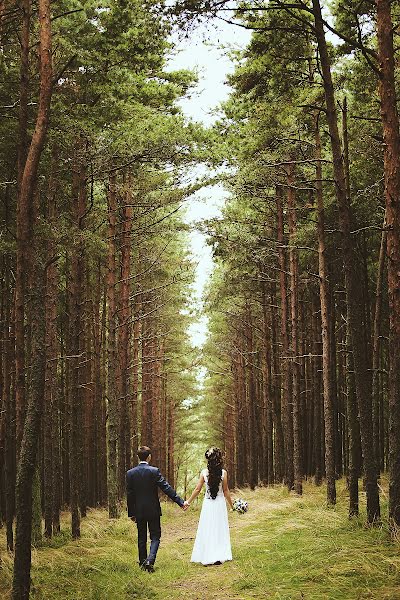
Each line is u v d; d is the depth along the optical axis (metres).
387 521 7.93
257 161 14.45
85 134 10.78
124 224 18.05
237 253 18.83
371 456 8.48
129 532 12.11
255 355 29.97
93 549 9.45
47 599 6.19
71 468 11.20
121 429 19.64
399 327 7.69
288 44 10.68
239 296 24.17
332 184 15.55
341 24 10.90
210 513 8.35
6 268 14.07
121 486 19.38
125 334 19.41
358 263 15.69
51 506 11.32
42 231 9.59
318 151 13.50
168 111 14.29
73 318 12.82
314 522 9.90
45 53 6.12
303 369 23.09
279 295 24.58
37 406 5.53
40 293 5.83
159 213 19.45
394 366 7.68
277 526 10.66
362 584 5.73
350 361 10.88
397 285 7.72
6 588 6.62
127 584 6.84
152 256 21.23
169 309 27.50
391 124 7.90
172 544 10.95
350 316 8.65
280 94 12.16
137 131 11.94
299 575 6.42
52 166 11.21
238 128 14.77
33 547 9.55
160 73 13.94
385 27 8.03
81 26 10.45
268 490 20.31
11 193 12.84
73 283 12.84
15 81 10.23
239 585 6.44
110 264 15.67
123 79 11.27
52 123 9.97
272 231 20.86
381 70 8.01
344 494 14.02
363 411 8.54
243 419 33.41
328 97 9.05
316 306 21.95
